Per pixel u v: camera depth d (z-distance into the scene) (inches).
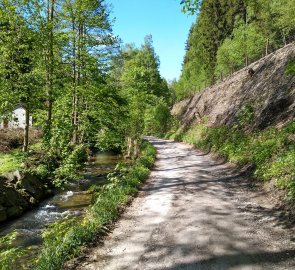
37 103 671.1
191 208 381.7
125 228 331.0
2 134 1079.6
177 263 246.4
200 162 771.4
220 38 1780.3
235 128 852.6
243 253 254.4
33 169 639.1
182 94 2677.2
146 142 1375.5
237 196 423.8
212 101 1499.8
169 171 669.9
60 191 610.2
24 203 495.5
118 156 1144.8
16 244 355.3
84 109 866.8
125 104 987.9
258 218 332.2
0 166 676.7
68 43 748.6
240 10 1688.0
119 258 262.8
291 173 397.1
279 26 956.0
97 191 576.7
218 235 293.1
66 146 670.5
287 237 278.7
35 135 1203.9
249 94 979.3
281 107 681.0
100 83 869.2
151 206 404.8
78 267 250.1
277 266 230.5
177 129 2027.6
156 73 2573.8
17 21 602.9
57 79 756.0
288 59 841.5
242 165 586.6
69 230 307.6
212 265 238.7
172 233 306.8
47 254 257.9
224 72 1592.0
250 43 1160.8
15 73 636.7
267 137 593.6
